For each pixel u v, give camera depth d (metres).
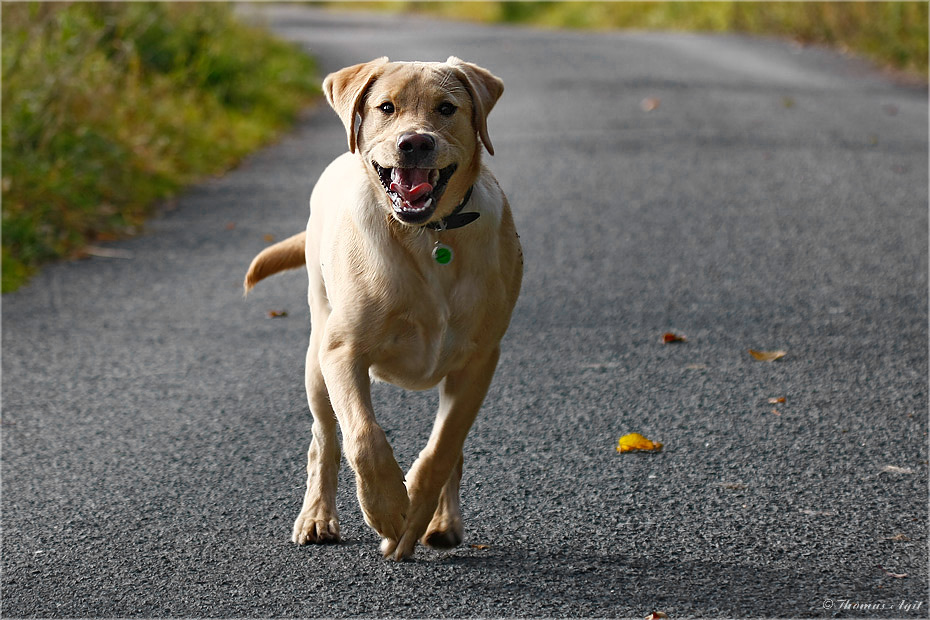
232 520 4.42
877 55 19.23
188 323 7.06
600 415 5.46
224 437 5.28
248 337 6.78
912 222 9.20
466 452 5.06
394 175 3.99
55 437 5.31
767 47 21.69
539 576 3.89
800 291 7.45
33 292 7.80
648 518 4.35
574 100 15.62
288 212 9.94
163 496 4.65
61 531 4.34
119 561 4.08
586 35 26.09
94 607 3.74
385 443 3.82
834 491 4.55
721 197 10.23
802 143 12.48
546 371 6.09
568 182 10.93
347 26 30.00
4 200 8.91
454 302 4.05
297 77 17.50
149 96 12.89
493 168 11.60
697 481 4.69
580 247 8.68
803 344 6.42
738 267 8.05
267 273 5.11
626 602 3.69
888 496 4.49
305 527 4.23
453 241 4.05
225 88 14.78
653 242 8.78
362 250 4.06
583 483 4.70
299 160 12.39
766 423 5.31
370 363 4.11
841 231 8.98
